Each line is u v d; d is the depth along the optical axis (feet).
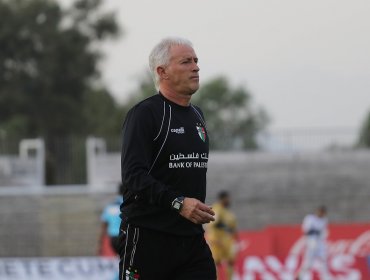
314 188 249.75
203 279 49.44
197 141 49.42
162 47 49.49
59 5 455.22
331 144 237.86
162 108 48.73
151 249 48.88
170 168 48.44
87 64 458.91
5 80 442.91
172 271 49.42
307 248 167.12
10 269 157.48
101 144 259.80
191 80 48.98
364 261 166.91
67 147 258.78
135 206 48.91
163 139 48.26
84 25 465.06
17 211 224.94
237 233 164.66
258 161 253.44
